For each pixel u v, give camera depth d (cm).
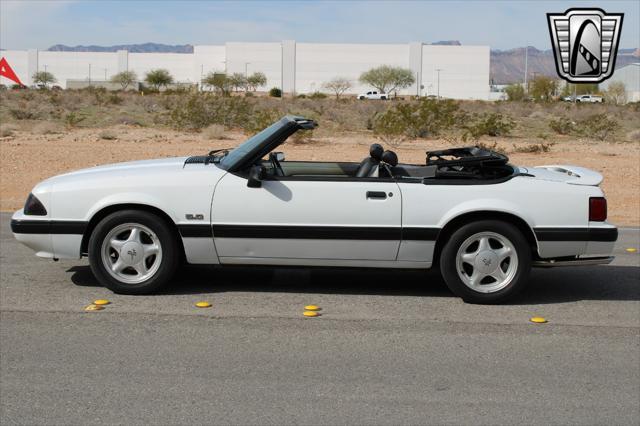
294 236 695
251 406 469
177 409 462
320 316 664
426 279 811
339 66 12525
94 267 711
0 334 602
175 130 3166
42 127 2944
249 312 672
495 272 705
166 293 729
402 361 554
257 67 12600
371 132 3284
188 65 13375
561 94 10512
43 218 709
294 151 2303
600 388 507
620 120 4525
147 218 700
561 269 881
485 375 529
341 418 453
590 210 702
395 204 694
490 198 693
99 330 615
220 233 698
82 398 478
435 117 2938
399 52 12419
